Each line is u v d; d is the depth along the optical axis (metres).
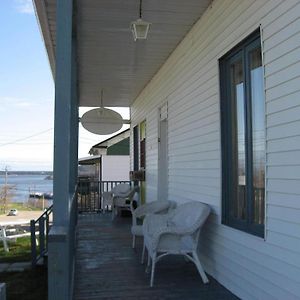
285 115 3.23
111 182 12.81
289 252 3.16
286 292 3.20
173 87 6.88
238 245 4.11
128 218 10.47
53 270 2.90
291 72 3.16
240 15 4.10
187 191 5.93
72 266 4.54
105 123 11.08
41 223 6.77
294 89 3.12
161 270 5.14
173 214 5.18
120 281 4.73
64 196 3.19
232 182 4.46
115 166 18.39
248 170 4.02
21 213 27.58
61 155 3.21
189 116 5.87
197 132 5.48
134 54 7.16
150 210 6.41
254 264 3.74
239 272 4.07
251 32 3.84
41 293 5.37
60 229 3.03
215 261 4.71
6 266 6.89
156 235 4.54
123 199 10.41
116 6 5.16
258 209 3.84
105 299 4.13
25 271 6.55
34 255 6.67
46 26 5.60
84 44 6.62
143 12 5.34
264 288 3.55
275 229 3.36
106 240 7.38
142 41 6.43
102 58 7.41
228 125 4.58
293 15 3.14
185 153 6.06
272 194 3.41
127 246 6.81
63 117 3.23
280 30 3.31
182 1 4.95
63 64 3.27
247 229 4.02
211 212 4.88
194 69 5.64
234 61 4.42
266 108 3.51
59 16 3.30
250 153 4.00
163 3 5.04
